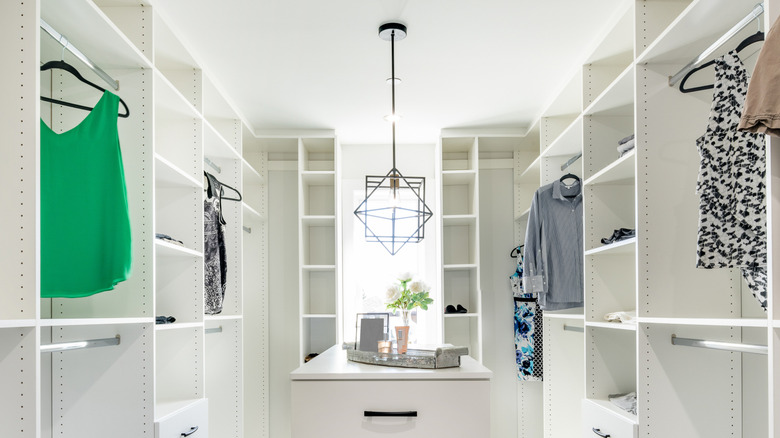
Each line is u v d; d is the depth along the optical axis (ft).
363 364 7.48
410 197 15.62
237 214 12.05
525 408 14.55
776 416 4.43
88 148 6.07
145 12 7.38
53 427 6.94
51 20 6.03
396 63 9.84
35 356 4.59
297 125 13.65
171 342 9.32
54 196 5.93
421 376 6.65
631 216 9.24
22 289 4.63
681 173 7.20
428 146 15.76
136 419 6.98
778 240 4.49
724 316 7.13
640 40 7.32
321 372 6.74
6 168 4.69
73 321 5.18
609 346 9.15
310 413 6.66
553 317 12.00
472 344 14.88
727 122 5.63
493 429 14.61
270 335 14.90
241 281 11.95
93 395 7.00
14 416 4.55
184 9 7.74
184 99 8.55
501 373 14.76
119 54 6.91
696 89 6.56
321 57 9.52
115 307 7.08
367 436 6.62
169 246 7.68
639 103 7.25
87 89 7.25
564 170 12.30
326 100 11.83
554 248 10.93
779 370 4.44
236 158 12.21
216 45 8.98
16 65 4.75
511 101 11.98
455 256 15.23
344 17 8.05
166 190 9.37
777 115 4.15
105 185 6.07
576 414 12.08
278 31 8.50
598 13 8.00
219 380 11.72
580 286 10.85
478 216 13.89
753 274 5.77
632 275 9.23
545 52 9.39
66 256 5.90
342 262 15.33
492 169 15.44
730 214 5.55
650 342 7.08
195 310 9.25
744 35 6.45
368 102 11.99
